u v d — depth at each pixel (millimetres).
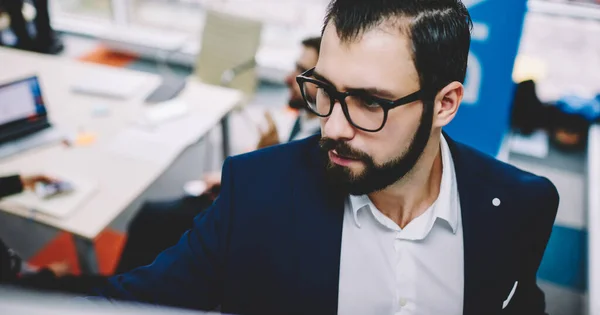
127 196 1938
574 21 3793
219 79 3260
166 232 1932
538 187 835
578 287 2512
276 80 4406
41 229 2621
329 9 631
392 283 799
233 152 3475
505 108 1988
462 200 811
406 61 587
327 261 761
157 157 2186
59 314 323
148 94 2680
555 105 3682
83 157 2141
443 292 813
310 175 782
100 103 2574
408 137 642
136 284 749
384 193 758
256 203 770
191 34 4684
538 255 855
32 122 2271
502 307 836
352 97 608
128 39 4676
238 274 775
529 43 3986
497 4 1840
